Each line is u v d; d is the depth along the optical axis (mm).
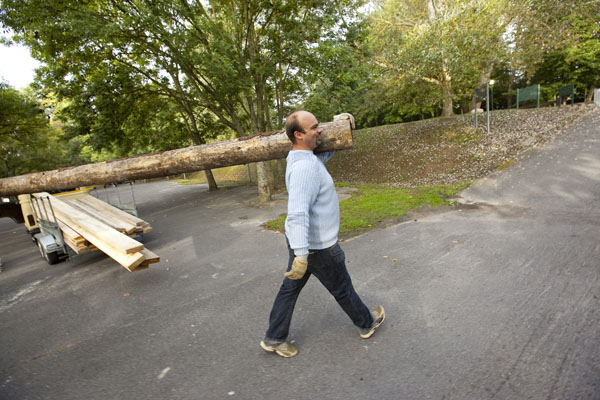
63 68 9789
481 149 10594
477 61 11609
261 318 2945
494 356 2105
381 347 2324
